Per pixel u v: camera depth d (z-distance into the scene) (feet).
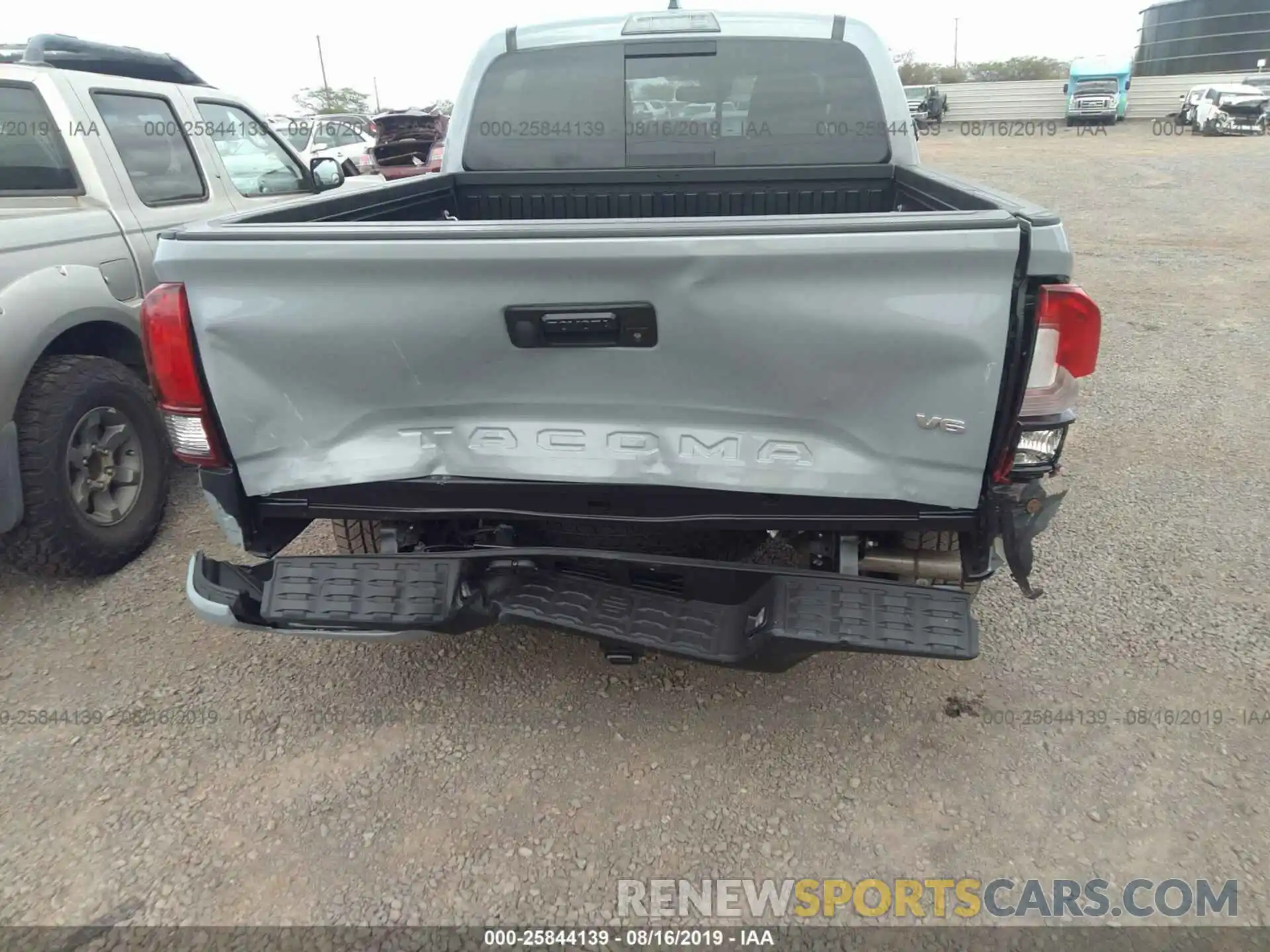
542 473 7.59
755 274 6.49
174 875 7.55
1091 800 8.20
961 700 9.49
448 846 7.82
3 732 9.16
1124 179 54.60
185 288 7.20
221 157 16.21
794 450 7.24
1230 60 154.30
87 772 8.64
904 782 8.45
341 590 7.87
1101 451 15.65
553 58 12.53
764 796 8.32
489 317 6.93
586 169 13.00
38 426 11.00
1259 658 10.02
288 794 8.38
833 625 7.23
